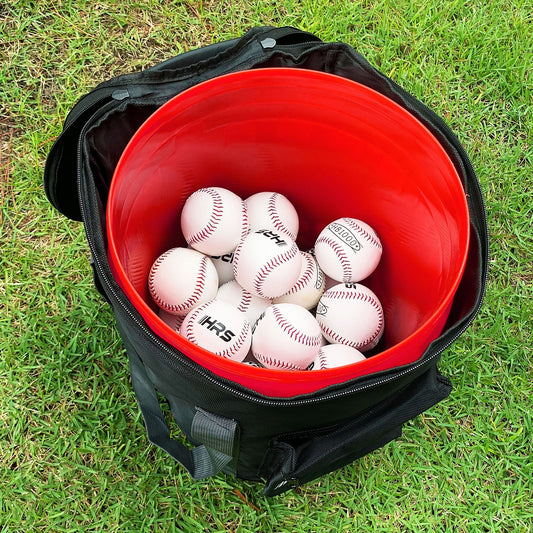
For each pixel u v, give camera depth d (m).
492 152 2.18
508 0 2.40
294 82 1.38
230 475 1.66
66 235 1.93
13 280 1.86
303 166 1.62
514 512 1.69
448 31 2.32
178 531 1.62
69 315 1.83
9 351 1.76
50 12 2.21
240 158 1.59
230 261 1.65
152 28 2.23
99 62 2.16
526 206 2.09
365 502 1.68
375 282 1.71
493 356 1.88
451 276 1.27
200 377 1.09
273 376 1.09
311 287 1.62
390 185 1.50
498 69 2.27
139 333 1.13
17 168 1.99
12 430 1.69
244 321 1.46
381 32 2.29
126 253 1.37
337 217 1.73
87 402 1.73
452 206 1.30
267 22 2.27
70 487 1.65
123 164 1.24
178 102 1.30
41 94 2.11
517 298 1.96
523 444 1.77
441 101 2.22
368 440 1.30
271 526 1.65
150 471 1.67
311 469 1.31
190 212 1.53
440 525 1.68
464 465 1.74
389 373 1.10
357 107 1.39
